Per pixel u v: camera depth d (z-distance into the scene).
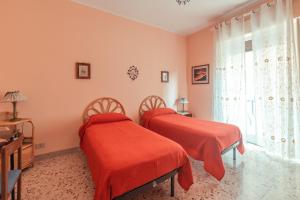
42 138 2.80
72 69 3.04
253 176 2.28
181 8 3.30
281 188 2.00
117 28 3.54
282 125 2.76
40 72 2.74
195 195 1.90
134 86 3.83
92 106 3.27
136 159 1.62
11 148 1.30
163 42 4.32
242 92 3.39
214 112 3.96
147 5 3.19
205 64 4.30
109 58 3.45
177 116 3.73
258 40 3.07
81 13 3.10
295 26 2.65
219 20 3.86
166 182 2.17
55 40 2.85
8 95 2.28
